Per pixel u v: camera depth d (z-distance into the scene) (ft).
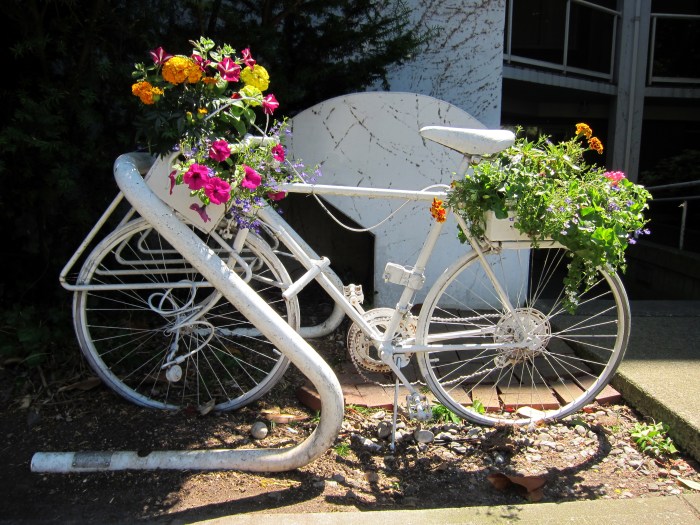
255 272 11.29
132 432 9.17
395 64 15.14
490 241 8.73
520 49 29.68
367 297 14.17
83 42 11.15
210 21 12.48
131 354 11.05
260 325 7.93
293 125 12.70
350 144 12.75
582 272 8.87
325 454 8.82
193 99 8.23
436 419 9.75
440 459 8.84
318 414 9.77
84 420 9.45
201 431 9.25
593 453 9.02
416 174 12.89
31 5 10.26
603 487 8.22
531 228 8.45
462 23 15.48
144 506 7.67
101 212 12.37
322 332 11.28
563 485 8.28
